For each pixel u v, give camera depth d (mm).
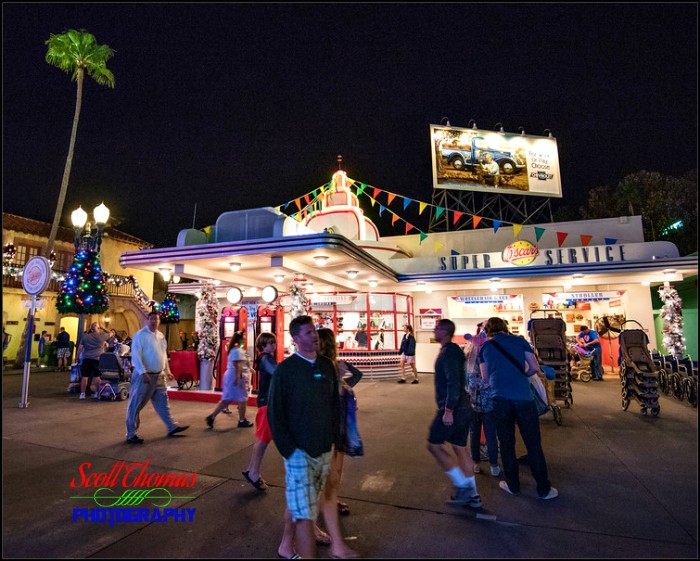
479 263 16328
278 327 10344
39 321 20984
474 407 5242
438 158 20656
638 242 16016
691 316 17156
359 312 15555
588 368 12773
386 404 9359
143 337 6473
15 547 3326
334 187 19141
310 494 2875
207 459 5516
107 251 24422
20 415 8281
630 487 4453
